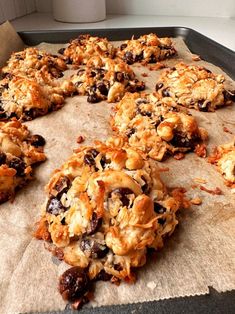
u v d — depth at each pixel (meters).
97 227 0.12
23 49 0.30
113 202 0.12
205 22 0.38
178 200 0.14
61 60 0.27
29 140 0.18
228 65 0.25
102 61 0.26
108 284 0.11
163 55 0.28
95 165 0.14
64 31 0.31
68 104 0.22
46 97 0.22
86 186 0.13
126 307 0.10
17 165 0.16
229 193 0.15
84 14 0.36
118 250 0.11
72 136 0.19
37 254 0.12
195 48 0.29
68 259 0.12
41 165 0.17
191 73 0.23
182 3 0.40
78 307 0.10
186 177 0.16
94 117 0.21
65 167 0.14
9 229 0.13
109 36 0.31
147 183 0.13
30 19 0.38
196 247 0.12
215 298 0.10
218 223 0.13
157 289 0.11
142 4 0.41
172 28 0.32
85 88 0.23
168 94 0.22
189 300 0.10
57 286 0.11
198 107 0.21
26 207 0.14
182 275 0.11
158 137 0.18
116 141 0.16
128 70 0.24
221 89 0.21
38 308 0.10
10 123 0.18
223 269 0.11
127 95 0.21
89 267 0.11
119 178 0.12
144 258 0.12
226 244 0.12
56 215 0.13
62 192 0.13
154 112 0.19
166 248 0.12
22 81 0.22
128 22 0.37
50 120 0.21
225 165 0.16
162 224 0.12
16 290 0.11
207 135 0.19
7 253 0.12
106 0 0.41
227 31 0.34
